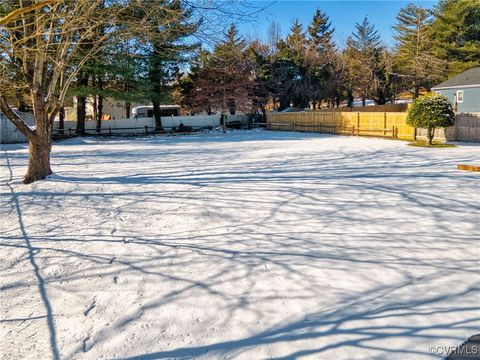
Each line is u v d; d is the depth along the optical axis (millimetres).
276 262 3518
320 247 3877
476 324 2434
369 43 34594
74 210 5547
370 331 2387
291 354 2189
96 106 28766
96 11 6219
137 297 2920
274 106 32219
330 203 5598
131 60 19453
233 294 2930
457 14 29453
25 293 3018
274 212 5219
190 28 6145
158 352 2240
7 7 8250
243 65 26188
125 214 5305
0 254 3871
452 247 3797
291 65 30000
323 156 11422
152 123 26609
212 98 26297
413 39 32062
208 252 3814
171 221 4926
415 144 14266
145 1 6121
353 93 33688
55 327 2521
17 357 2207
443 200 5598
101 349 2277
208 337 2377
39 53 6449
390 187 6582
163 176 8344
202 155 12602
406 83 31719
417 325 2438
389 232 4289
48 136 7793
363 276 3186
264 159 11016
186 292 2980
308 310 2664
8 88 9367
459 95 23188
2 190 6859
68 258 3736
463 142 14906
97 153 13969
